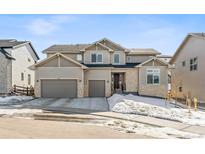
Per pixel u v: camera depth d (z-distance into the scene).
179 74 33.50
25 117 16.02
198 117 16.41
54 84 29.20
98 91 29.94
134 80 30.55
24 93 32.97
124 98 24.58
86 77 30.00
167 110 18.81
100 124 14.05
